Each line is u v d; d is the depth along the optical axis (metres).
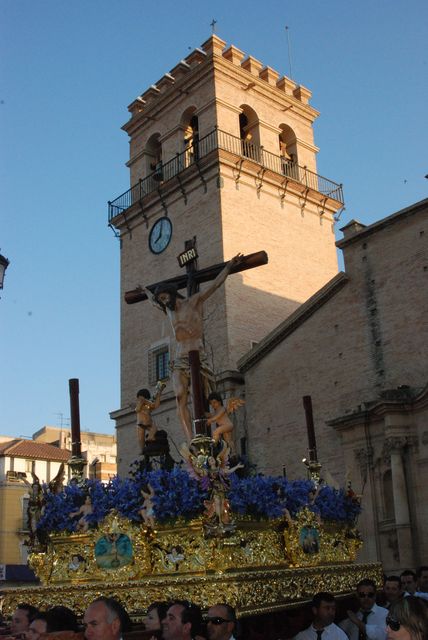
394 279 26.94
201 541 7.84
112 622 5.82
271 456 28.81
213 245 33.62
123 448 36.12
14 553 55.16
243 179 35.22
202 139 34.53
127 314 37.97
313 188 38.62
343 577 9.95
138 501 8.27
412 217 26.91
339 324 28.19
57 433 73.12
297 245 36.75
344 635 8.71
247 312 32.81
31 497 9.31
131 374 36.69
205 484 7.86
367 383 26.70
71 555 8.68
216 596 7.52
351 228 28.78
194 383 8.48
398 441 24.00
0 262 13.08
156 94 40.47
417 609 5.13
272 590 8.18
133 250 38.53
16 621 7.73
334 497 10.34
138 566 8.09
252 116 38.03
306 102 41.53
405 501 23.48
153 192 37.03
